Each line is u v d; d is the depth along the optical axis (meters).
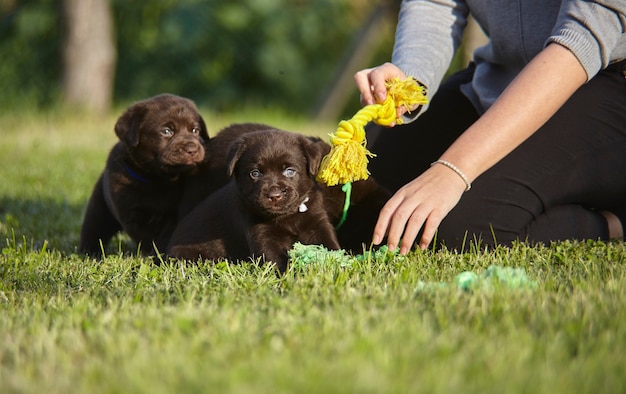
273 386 3.61
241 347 4.11
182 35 25.09
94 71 22.12
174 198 8.37
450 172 5.84
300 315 4.70
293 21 25.92
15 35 25.33
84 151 15.48
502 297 4.87
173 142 8.02
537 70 5.96
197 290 5.52
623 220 7.44
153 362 3.94
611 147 7.05
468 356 3.96
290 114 25.44
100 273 6.36
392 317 4.54
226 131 8.38
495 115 5.94
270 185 6.66
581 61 5.93
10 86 24.98
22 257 7.04
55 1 25.25
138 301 5.27
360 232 7.38
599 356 3.94
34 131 18.94
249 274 6.00
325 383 3.60
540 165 6.97
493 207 6.90
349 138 6.16
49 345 4.30
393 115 6.50
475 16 7.84
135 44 25.88
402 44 7.56
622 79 7.15
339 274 5.68
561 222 7.07
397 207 5.80
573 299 4.80
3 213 10.00
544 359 3.94
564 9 6.18
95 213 8.70
